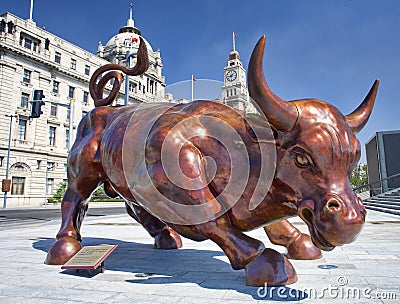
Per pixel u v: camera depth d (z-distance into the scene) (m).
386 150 21.59
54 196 34.97
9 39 32.72
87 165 4.11
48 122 36.34
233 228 2.97
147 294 2.62
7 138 32.44
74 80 39.50
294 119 2.46
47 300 2.49
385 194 19.31
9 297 2.58
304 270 3.40
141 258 4.23
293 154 2.53
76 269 3.42
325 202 2.28
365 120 2.80
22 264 3.87
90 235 6.90
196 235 3.16
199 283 2.95
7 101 32.59
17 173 33.16
